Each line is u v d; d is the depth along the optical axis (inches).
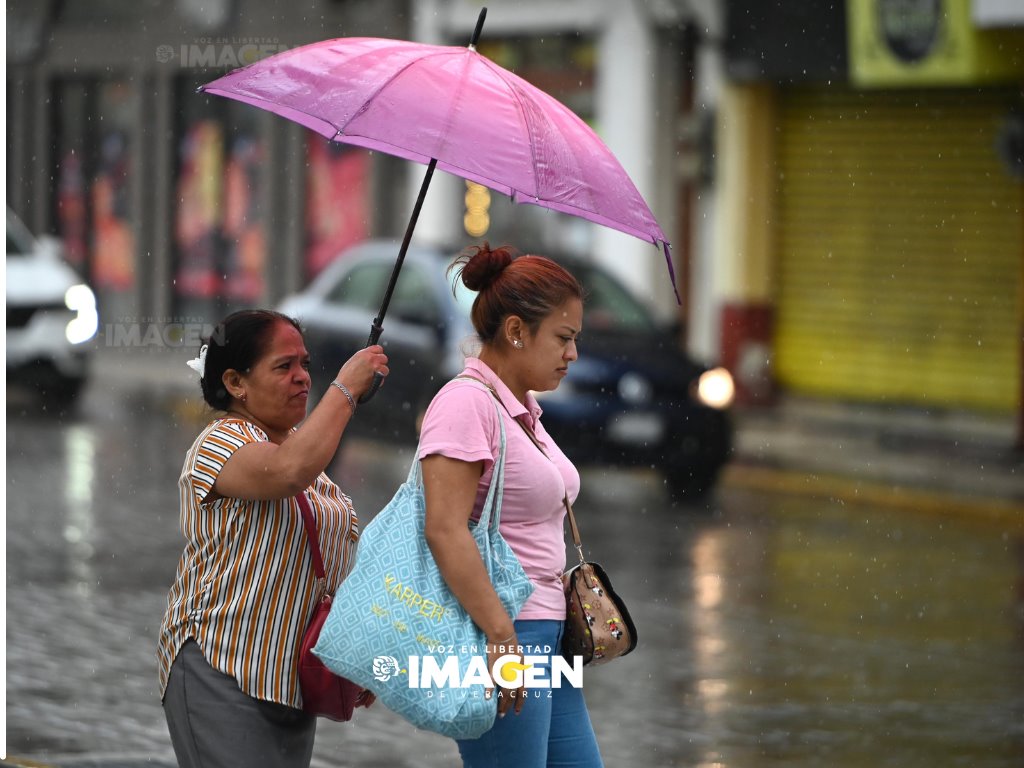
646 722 804.0
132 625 970.1
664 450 1503.4
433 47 457.7
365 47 454.6
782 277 2198.6
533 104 450.0
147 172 2984.7
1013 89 1972.2
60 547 1189.7
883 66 1974.7
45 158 3117.6
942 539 1376.7
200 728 443.2
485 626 429.1
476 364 452.8
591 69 2364.7
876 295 2116.1
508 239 2514.8
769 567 1216.2
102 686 838.5
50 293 2046.0
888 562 1256.8
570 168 445.7
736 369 2180.1
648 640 977.5
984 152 2006.6
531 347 452.8
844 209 2134.6
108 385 2304.4
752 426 2006.6
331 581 455.8
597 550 1255.5
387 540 434.9
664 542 1304.1
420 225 2625.5
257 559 443.8
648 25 2269.9
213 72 2881.4
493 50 2470.5
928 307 2068.2
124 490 1440.7
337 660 430.6
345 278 1743.4
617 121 2304.4
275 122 2827.3
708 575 1176.2
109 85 3026.6
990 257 2011.6
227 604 442.9
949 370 2055.9
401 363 1642.5
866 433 1940.2
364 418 1691.7
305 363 467.8
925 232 2066.9
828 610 1073.5
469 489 433.4
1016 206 1980.8
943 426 1974.7
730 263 2192.4
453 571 427.8
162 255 2979.8
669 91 2285.9
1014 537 1396.4
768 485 1644.9
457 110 435.2
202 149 2925.7
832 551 1295.5
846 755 754.2
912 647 976.9
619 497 1523.1
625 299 1654.8
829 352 2160.4
